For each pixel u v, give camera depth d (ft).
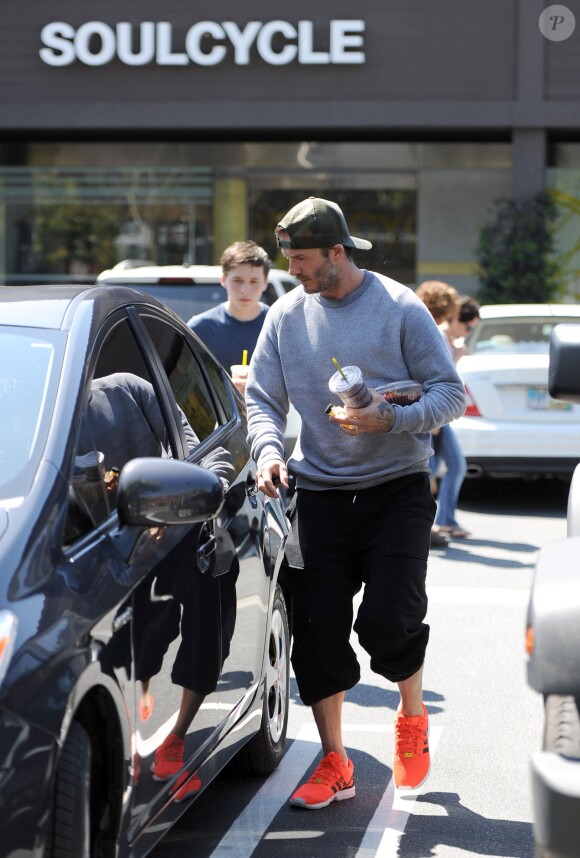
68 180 88.84
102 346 15.67
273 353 19.21
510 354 48.24
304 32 80.84
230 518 17.66
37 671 11.34
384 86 81.25
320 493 18.83
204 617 15.92
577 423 46.80
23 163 88.99
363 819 18.74
